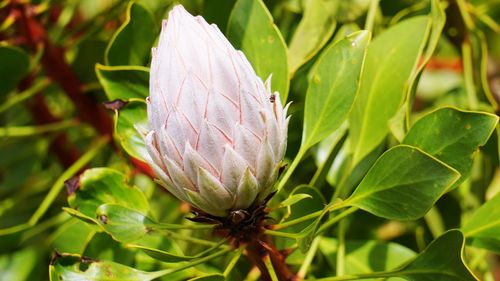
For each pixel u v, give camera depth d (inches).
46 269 39.6
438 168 27.2
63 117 44.8
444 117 29.3
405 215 27.9
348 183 34.8
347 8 40.9
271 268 29.8
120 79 33.6
